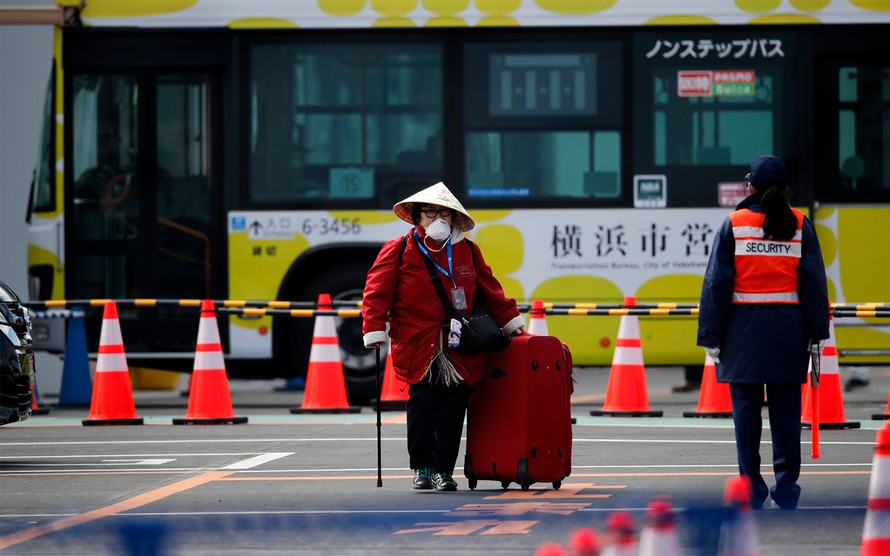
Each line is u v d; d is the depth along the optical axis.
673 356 53.16
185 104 54.72
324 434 43.44
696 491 30.48
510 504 28.83
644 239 53.47
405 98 54.03
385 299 30.23
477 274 30.66
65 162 54.47
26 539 25.36
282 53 54.34
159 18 54.44
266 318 53.94
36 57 55.16
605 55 53.75
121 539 25.23
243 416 49.12
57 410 53.75
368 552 23.66
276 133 54.25
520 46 53.91
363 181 54.03
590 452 38.03
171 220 54.62
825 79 53.91
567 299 53.47
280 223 53.94
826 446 38.97
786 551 23.30
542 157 53.78
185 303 48.53
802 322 27.19
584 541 14.66
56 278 54.28
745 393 27.45
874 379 75.06
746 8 53.78
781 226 27.03
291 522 26.95
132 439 42.59
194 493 31.20
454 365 29.91
